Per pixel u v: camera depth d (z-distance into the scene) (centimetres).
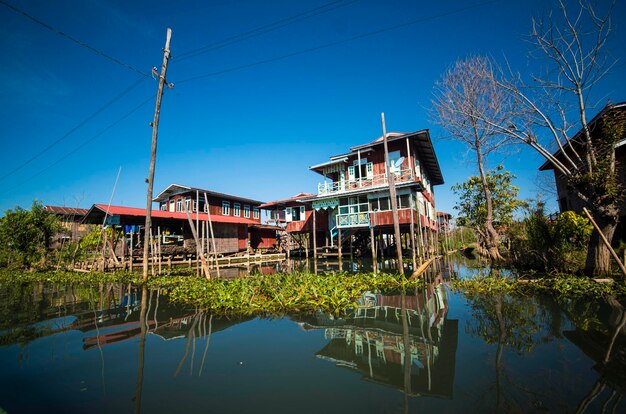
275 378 399
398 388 364
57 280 1633
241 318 726
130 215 2159
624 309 676
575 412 296
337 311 762
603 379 362
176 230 2964
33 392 371
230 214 3638
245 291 903
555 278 1007
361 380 388
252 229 3853
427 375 396
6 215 2194
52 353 510
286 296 866
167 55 1501
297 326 644
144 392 366
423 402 328
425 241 2423
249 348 516
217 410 320
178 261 2544
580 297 811
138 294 1152
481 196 2452
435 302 841
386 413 306
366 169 2388
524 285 984
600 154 1055
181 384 386
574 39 1002
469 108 1566
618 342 480
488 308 745
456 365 423
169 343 553
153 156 1482
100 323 716
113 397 354
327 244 2700
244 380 395
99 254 2311
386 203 2130
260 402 337
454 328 596
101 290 1278
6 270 2259
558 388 346
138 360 472
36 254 2272
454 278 1275
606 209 974
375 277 1200
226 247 3108
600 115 1090
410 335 566
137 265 2217
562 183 1848
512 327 582
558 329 555
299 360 460
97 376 415
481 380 374
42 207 2338
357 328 620
